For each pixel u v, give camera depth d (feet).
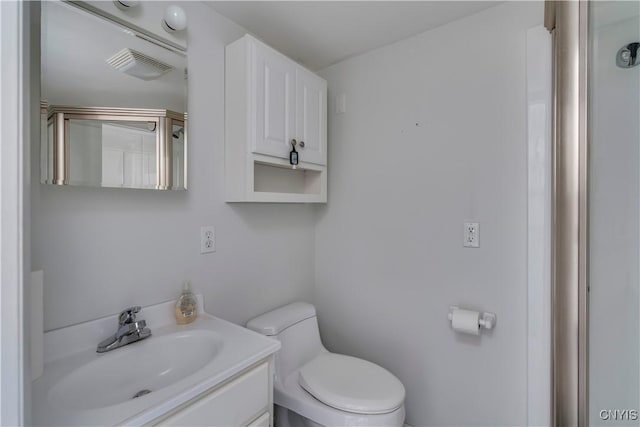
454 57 4.66
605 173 2.20
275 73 4.51
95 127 3.14
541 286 3.92
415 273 5.08
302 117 4.99
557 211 2.39
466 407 4.59
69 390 2.56
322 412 3.64
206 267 4.31
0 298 1.30
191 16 4.08
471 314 4.28
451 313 4.56
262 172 5.18
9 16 1.35
